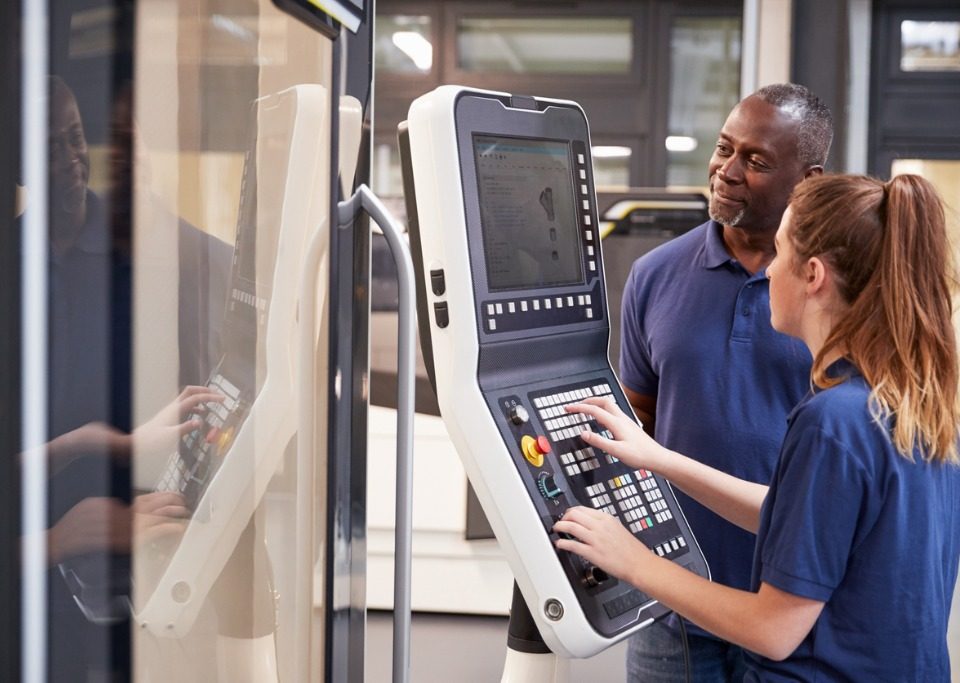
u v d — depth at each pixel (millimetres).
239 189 658
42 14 459
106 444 525
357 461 933
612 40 2914
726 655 1475
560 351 1159
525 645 1155
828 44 2713
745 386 1476
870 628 970
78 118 488
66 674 502
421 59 2967
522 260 1099
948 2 2660
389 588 3119
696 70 2895
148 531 572
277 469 748
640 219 2951
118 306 527
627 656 1604
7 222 455
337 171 826
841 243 1001
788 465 983
